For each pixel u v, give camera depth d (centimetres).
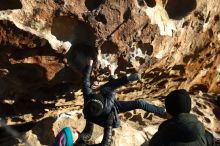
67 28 320
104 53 331
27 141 343
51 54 323
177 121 268
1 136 369
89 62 318
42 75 334
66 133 316
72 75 339
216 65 425
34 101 357
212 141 278
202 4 356
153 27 333
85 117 309
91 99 299
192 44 376
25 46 314
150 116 398
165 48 351
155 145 273
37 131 361
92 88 351
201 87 445
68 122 366
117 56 335
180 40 360
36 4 309
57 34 320
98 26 320
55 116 371
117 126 311
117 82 314
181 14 353
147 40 336
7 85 346
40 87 348
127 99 398
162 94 417
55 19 316
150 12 330
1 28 308
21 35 310
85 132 324
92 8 320
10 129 311
